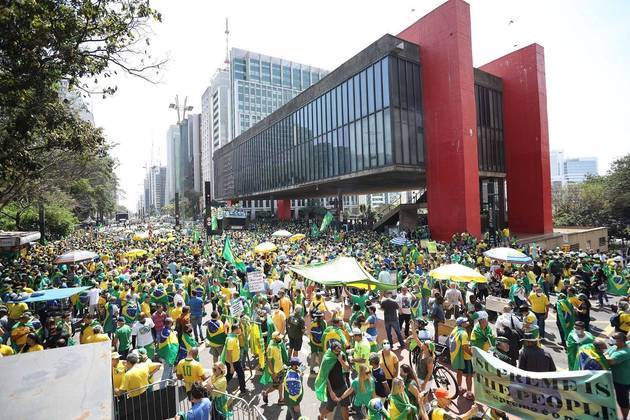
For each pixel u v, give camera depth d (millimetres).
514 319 7891
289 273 16031
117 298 11711
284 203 80375
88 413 2959
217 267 16812
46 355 3861
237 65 135875
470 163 30719
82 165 19906
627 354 6125
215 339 9164
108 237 49656
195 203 136250
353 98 37375
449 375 8219
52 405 3025
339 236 32625
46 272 18359
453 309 10555
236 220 59656
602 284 14195
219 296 12375
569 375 4781
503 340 6758
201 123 168625
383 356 6531
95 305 12344
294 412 6430
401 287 12734
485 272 16188
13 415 2885
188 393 6484
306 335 11977
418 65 34250
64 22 9055
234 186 79062
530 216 37844
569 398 4738
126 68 10867
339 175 39906
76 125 12641
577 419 4660
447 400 5199
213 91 146500
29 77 8891
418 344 7531
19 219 39719
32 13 8391
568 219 55375
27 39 8570
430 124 33125
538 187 37281
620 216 50344
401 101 32750
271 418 7027
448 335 8945
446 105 31672
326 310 10992
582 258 17188
